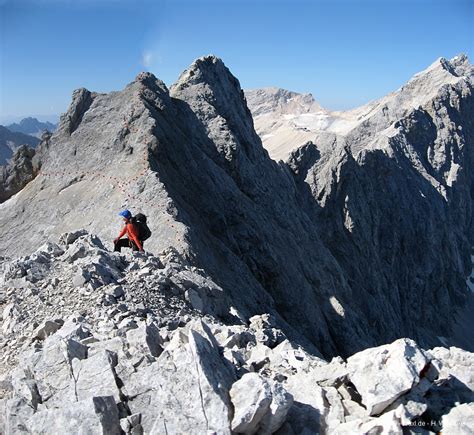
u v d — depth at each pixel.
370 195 98.75
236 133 66.31
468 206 169.00
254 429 9.46
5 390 12.07
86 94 57.28
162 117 55.16
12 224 50.97
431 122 161.62
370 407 9.86
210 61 71.38
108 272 19.34
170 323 16.53
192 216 45.41
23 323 16.27
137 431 9.80
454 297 138.50
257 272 51.81
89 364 11.16
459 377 11.05
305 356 13.42
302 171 90.94
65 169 53.00
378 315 82.12
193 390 9.87
